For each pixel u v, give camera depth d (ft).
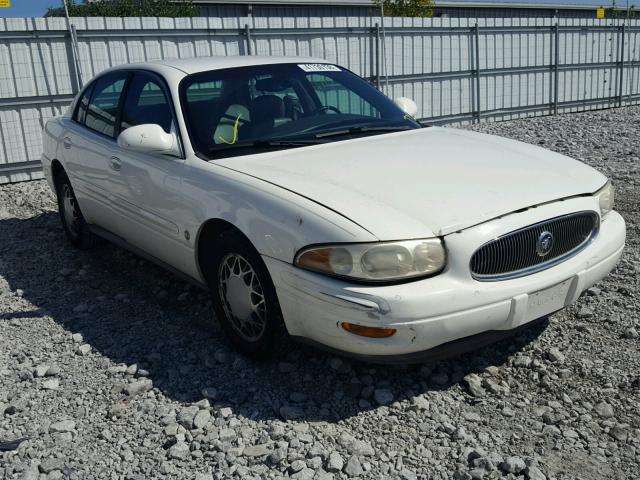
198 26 37.47
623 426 9.70
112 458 9.41
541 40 53.16
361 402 10.50
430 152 12.26
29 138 33.58
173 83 13.74
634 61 60.03
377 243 9.27
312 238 9.73
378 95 15.69
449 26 47.52
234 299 11.66
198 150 12.53
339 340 9.72
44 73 33.47
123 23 35.19
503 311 9.83
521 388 10.88
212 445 9.51
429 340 9.43
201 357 12.21
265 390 10.95
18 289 16.16
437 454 9.25
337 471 8.88
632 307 13.43
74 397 11.08
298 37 41.14
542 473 8.71
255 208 10.64
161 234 13.41
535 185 10.98
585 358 11.64
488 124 49.96
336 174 11.07
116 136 15.20
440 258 9.48
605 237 11.46
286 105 13.93
